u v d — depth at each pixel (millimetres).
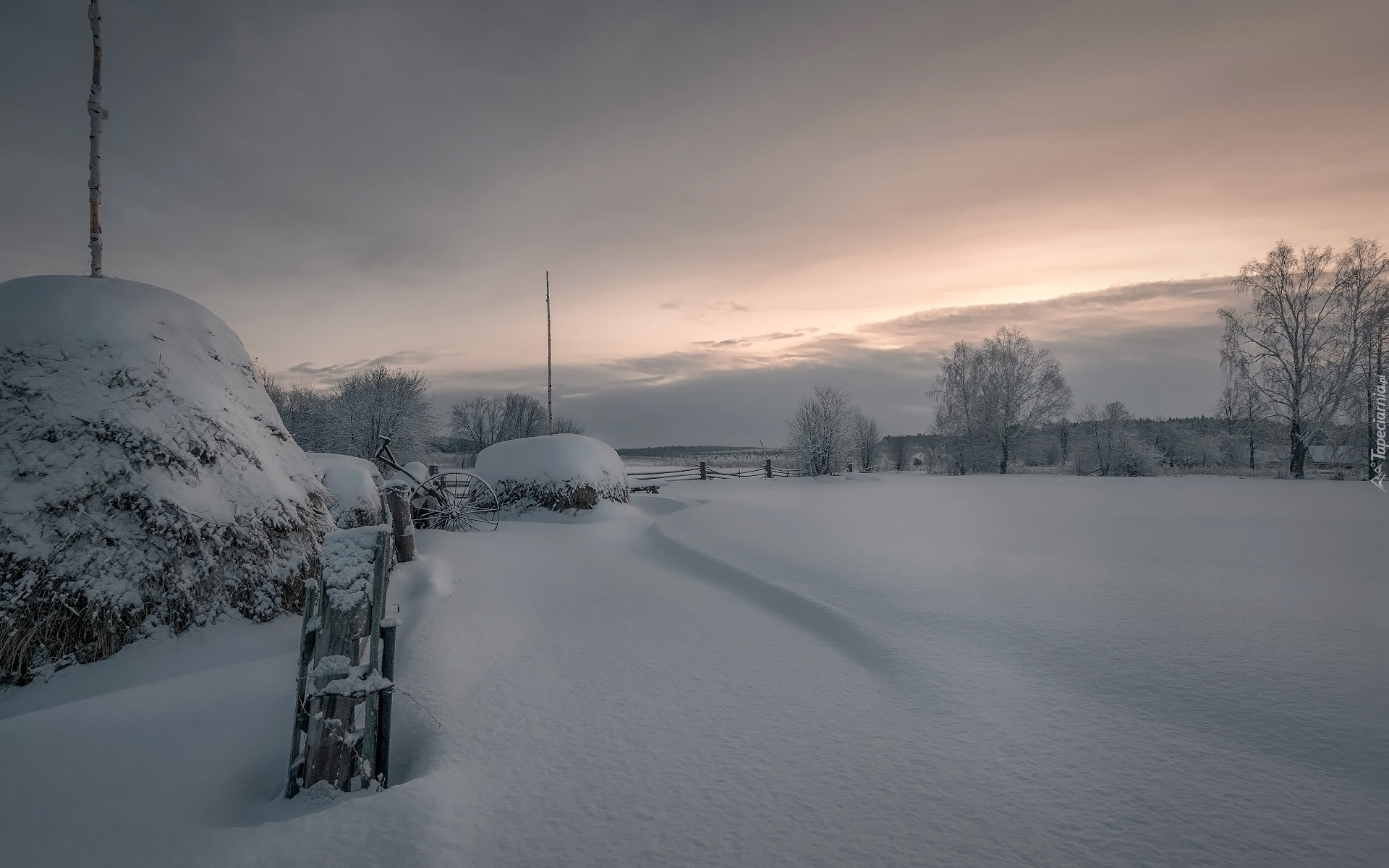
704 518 14789
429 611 6516
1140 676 4836
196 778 3684
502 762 3777
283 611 5828
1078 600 7031
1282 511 16250
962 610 6652
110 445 5406
